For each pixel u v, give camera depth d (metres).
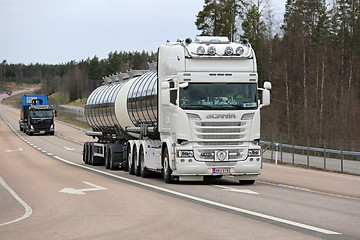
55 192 31.81
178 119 33.59
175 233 17.95
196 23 127.62
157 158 37.38
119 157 49.38
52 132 134.00
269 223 19.81
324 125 118.62
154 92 38.50
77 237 17.64
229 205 24.84
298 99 132.62
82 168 53.19
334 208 24.05
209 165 33.69
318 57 130.38
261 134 82.25
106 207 24.73
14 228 19.72
